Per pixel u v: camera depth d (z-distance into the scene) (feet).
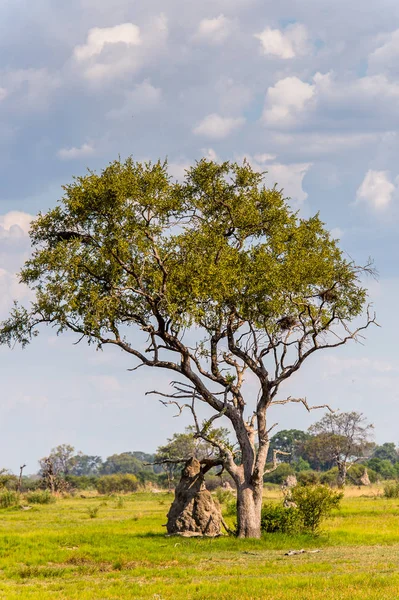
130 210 224.33
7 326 228.02
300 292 227.81
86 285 223.10
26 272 224.74
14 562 176.65
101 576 159.63
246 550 201.05
